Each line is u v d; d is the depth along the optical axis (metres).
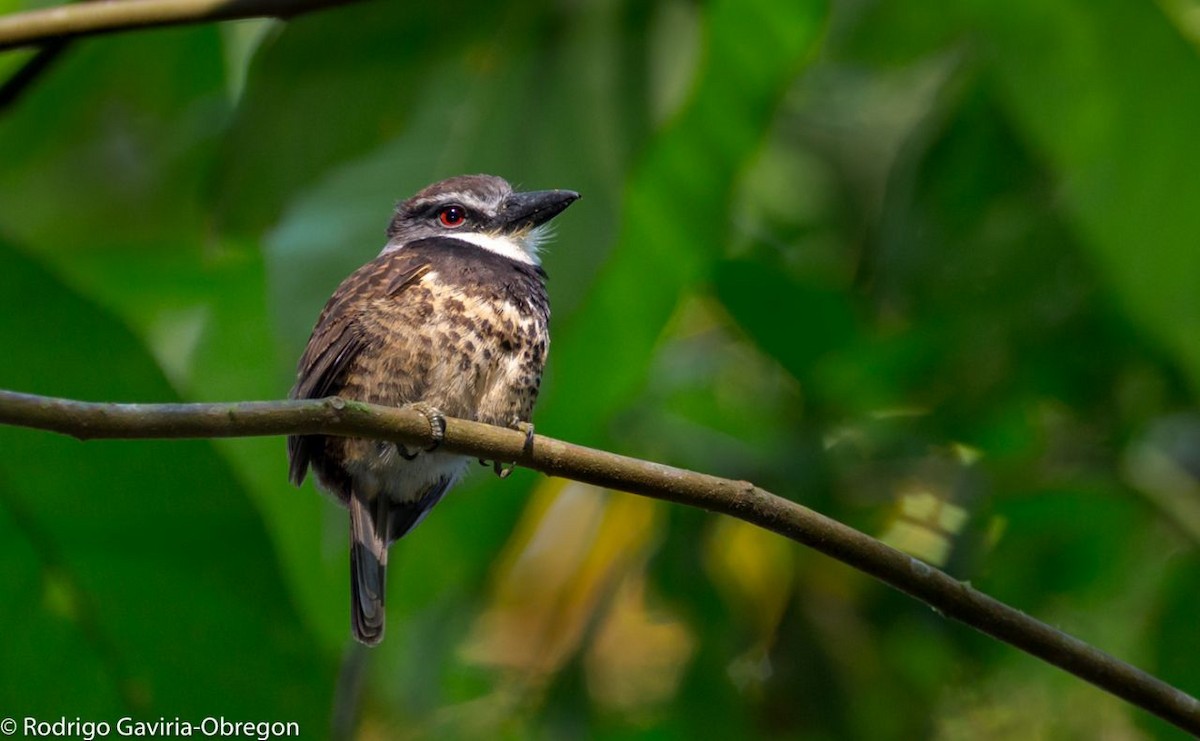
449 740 11.33
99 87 11.17
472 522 11.04
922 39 11.84
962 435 10.66
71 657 8.05
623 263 9.68
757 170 12.42
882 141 12.62
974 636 10.75
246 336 10.23
